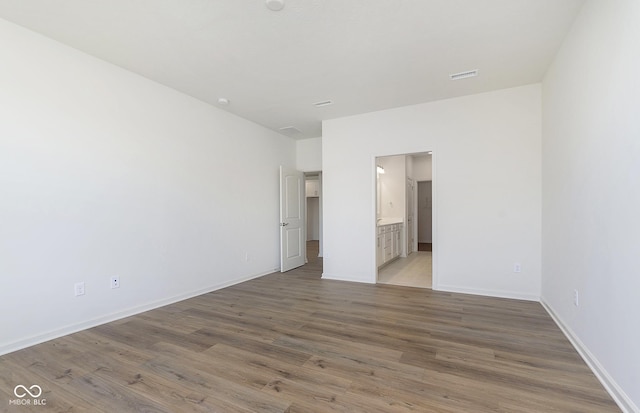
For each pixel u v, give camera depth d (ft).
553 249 9.63
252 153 15.81
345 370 6.59
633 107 4.98
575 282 7.63
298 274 16.78
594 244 6.49
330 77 10.73
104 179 9.50
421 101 13.10
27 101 7.88
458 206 12.67
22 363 6.96
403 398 5.58
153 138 10.96
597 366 6.26
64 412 5.28
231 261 14.34
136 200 10.40
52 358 7.19
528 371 6.46
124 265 10.02
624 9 5.25
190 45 8.66
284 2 6.85
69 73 8.70
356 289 13.44
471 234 12.46
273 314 10.23
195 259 12.53
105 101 9.54
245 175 15.30
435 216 13.07
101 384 6.11
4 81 7.50
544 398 5.53
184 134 12.10
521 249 11.64
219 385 6.06
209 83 11.19
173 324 9.36
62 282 8.51
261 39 8.37
